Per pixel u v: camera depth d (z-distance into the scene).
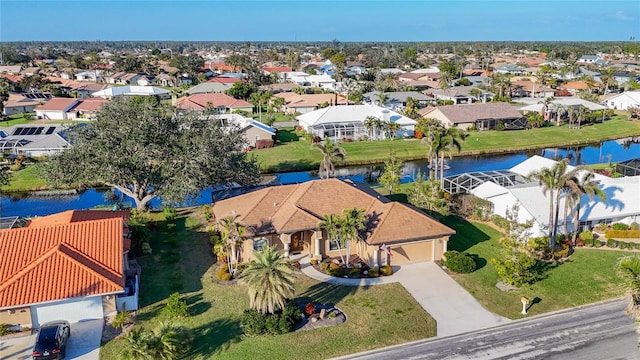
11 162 82.56
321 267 43.06
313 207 46.16
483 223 54.03
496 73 194.88
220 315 36.03
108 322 35.22
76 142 54.59
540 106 123.19
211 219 53.69
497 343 33.22
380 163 87.62
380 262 43.06
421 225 44.44
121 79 197.38
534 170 61.56
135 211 51.88
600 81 182.12
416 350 32.56
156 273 42.25
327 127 100.75
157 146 53.28
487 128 110.62
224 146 56.59
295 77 196.12
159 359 29.56
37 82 172.38
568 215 50.25
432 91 156.12
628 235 50.06
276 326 33.44
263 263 34.34
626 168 72.94
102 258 37.38
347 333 34.03
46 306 34.19
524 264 38.88
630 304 25.00
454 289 40.03
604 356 31.73
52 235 38.62
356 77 191.38
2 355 31.50
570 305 38.03
